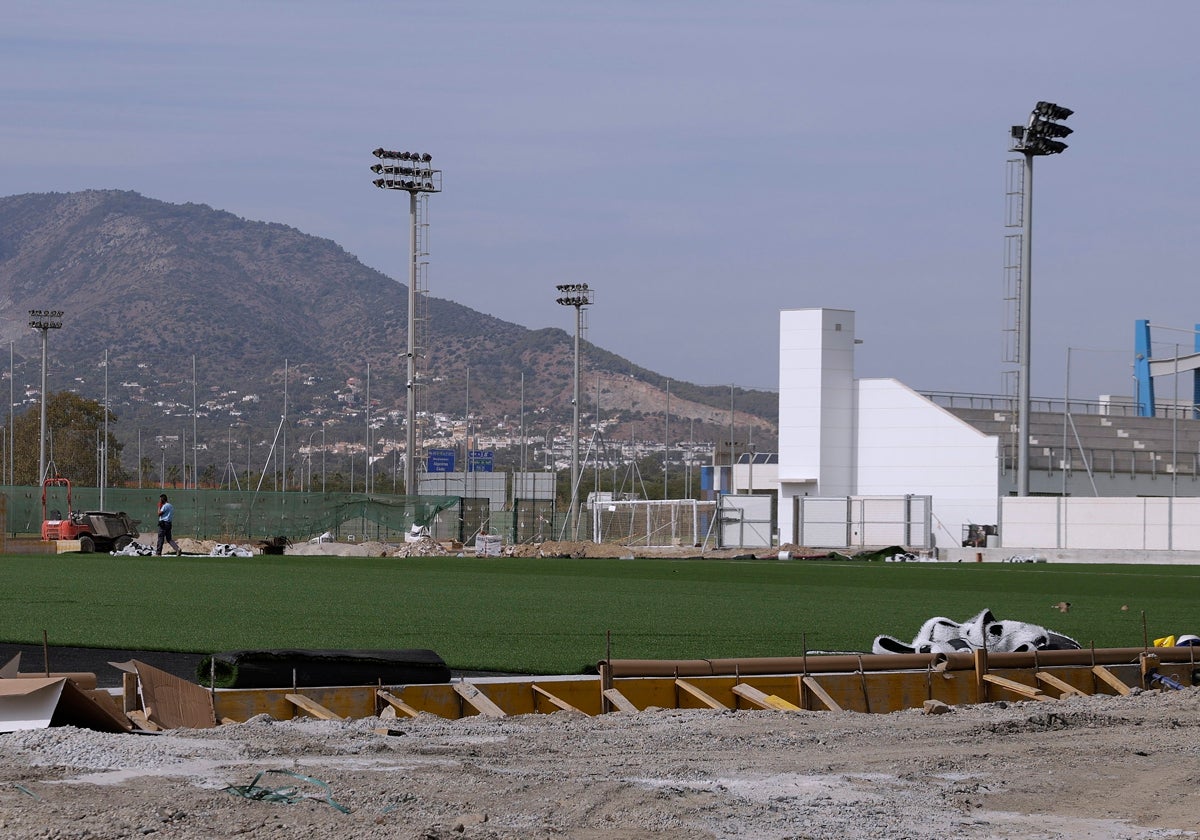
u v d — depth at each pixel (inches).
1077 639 853.8
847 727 478.0
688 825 321.1
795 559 2561.5
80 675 444.5
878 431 3078.2
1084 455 3127.5
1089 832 335.0
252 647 734.5
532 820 319.6
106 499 2984.7
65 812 300.0
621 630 880.3
